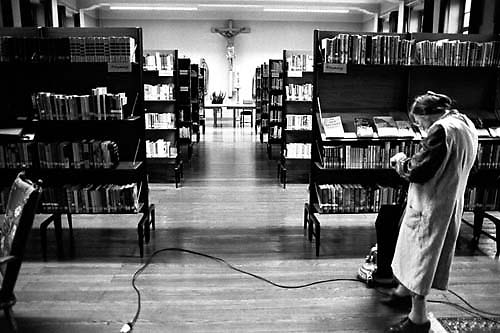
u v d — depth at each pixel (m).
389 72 4.04
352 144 3.95
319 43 3.87
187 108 8.23
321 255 3.83
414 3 10.53
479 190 4.00
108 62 3.75
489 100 4.14
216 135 11.98
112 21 14.84
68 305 2.93
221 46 15.23
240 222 4.73
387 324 2.73
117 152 3.98
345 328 2.68
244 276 3.40
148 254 3.83
